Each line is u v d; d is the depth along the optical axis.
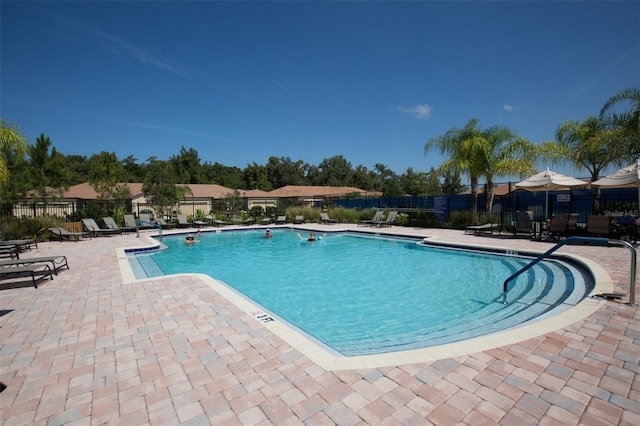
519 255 10.17
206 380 3.04
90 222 16.58
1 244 10.20
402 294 7.18
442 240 12.79
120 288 6.42
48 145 22.52
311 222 23.45
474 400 2.62
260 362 3.35
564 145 17.36
